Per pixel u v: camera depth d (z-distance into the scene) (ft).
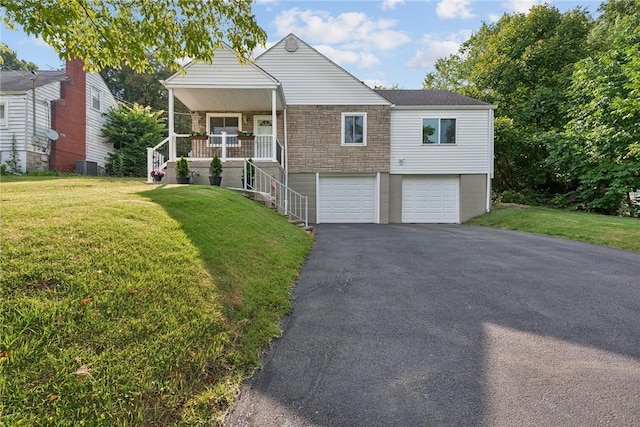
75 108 60.80
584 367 8.84
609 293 14.24
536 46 61.57
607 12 74.54
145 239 12.50
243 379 8.29
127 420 6.49
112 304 8.77
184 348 8.46
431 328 11.13
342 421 6.96
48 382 6.56
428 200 47.65
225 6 17.69
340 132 46.85
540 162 52.65
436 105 46.70
